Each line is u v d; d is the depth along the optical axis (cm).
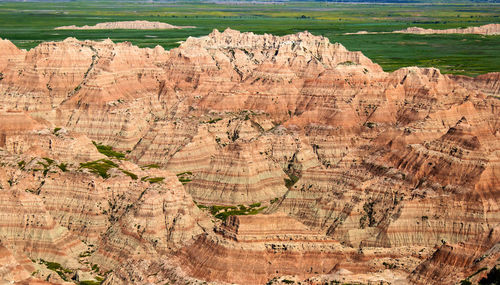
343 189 17062
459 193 15762
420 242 15138
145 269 13238
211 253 12531
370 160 17888
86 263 14662
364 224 15925
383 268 12456
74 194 16550
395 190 16438
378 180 16950
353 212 16075
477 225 15212
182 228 14950
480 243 12044
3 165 17600
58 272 14025
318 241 12812
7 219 15238
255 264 12200
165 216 15225
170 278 12581
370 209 16250
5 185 16825
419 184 16425
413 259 13000
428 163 16762
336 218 16238
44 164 17738
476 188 15738
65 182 16788
